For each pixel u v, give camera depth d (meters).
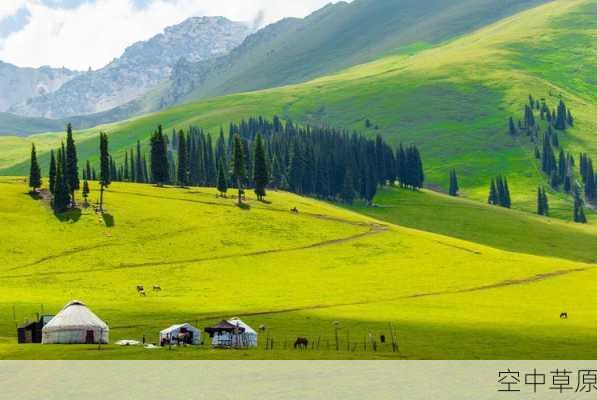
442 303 168.25
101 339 136.00
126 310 156.25
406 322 146.75
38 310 155.00
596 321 149.38
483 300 172.62
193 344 134.12
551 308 164.12
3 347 130.25
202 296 175.00
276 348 129.50
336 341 132.38
